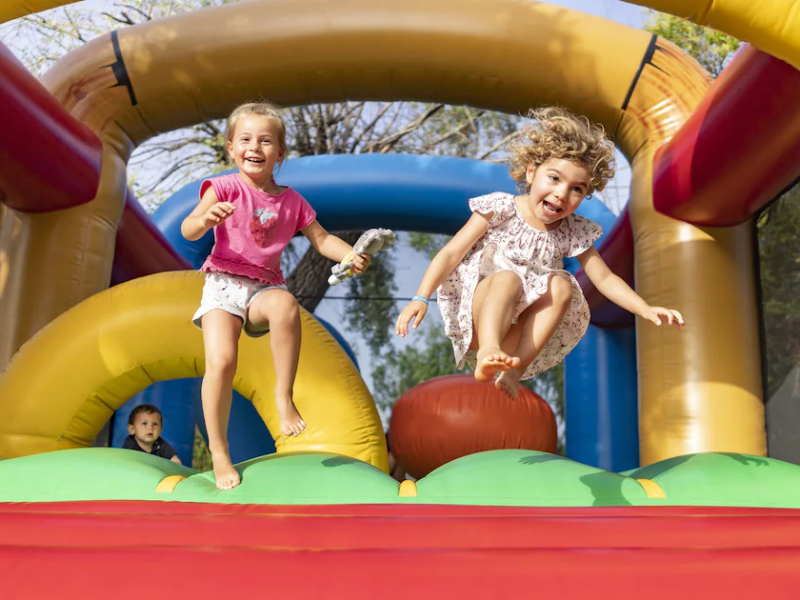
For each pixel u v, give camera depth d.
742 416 4.84
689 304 5.02
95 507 2.90
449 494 3.20
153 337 4.80
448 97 5.78
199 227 3.08
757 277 5.21
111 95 5.68
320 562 1.78
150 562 1.77
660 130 5.32
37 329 5.35
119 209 5.80
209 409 3.22
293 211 3.39
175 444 7.32
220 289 3.29
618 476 3.36
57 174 5.13
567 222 3.22
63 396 4.76
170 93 5.71
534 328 3.05
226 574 1.72
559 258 3.19
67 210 5.50
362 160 7.26
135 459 3.50
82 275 5.48
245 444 6.98
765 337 5.11
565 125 3.02
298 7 5.55
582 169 2.98
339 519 2.54
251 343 4.76
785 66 3.73
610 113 5.47
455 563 1.78
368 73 5.61
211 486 3.28
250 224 3.27
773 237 5.05
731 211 4.91
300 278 10.04
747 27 3.42
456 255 3.06
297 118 12.59
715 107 4.46
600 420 7.64
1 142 4.60
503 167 7.32
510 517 2.61
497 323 2.80
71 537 2.31
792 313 4.74
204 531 2.40
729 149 4.38
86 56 5.71
